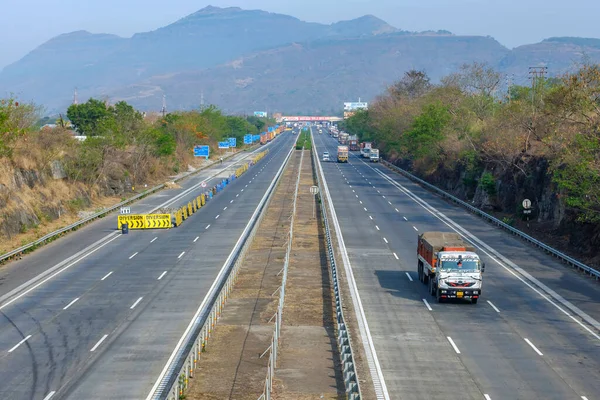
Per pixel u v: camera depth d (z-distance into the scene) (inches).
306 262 2022.6
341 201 3484.3
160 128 5506.9
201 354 1196.5
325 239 2406.5
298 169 5413.4
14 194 2578.7
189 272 1860.2
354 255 2124.8
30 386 1035.9
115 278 1791.3
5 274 1868.8
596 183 2041.1
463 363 1155.3
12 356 1179.3
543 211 2682.1
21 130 2746.1
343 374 1077.1
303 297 1614.2
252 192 3882.9
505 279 1824.6
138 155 4067.4
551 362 1163.9
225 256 2080.5
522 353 1212.5
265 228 2640.3
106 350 1208.8
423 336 1311.5
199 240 2365.9
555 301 1603.1
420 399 991.6
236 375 1093.1
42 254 2140.7
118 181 3659.0
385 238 2421.3
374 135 7691.9
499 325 1393.9
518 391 1023.6
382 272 1891.0
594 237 2118.6
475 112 4392.2
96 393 1006.4
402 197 3681.1
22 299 1587.1
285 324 1395.2
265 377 1080.2
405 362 1160.2
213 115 7381.9
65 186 3097.9
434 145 4249.5
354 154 7588.6
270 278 1809.8
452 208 3248.0
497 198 3132.4
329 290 1685.5
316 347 1242.0
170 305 1518.2
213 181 4436.5
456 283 1535.4
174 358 1164.5
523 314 1482.5
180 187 4094.5
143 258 2058.3
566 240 2319.1
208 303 1531.7
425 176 4608.8
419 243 1801.2
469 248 1601.9
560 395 1007.6
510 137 3110.2
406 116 5753.0
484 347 1245.1
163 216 2623.0
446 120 4286.4
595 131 2249.0
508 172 3088.1
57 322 1389.0
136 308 1493.6
